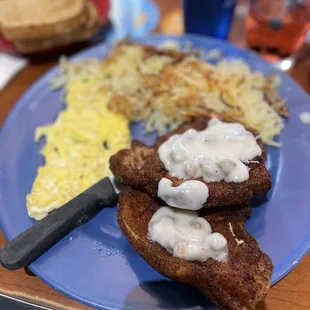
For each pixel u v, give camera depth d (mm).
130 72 371
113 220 269
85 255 251
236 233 236
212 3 386
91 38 427
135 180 255
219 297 213
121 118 334
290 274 247
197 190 233
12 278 256
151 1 457
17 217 272
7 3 401
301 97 331
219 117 300
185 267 221
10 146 317
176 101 333
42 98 355
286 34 379
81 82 366
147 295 231
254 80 349
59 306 245
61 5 390
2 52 409
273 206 267
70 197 275
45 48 404
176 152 252
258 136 280
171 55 376
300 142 302
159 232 231
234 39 420
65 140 318
